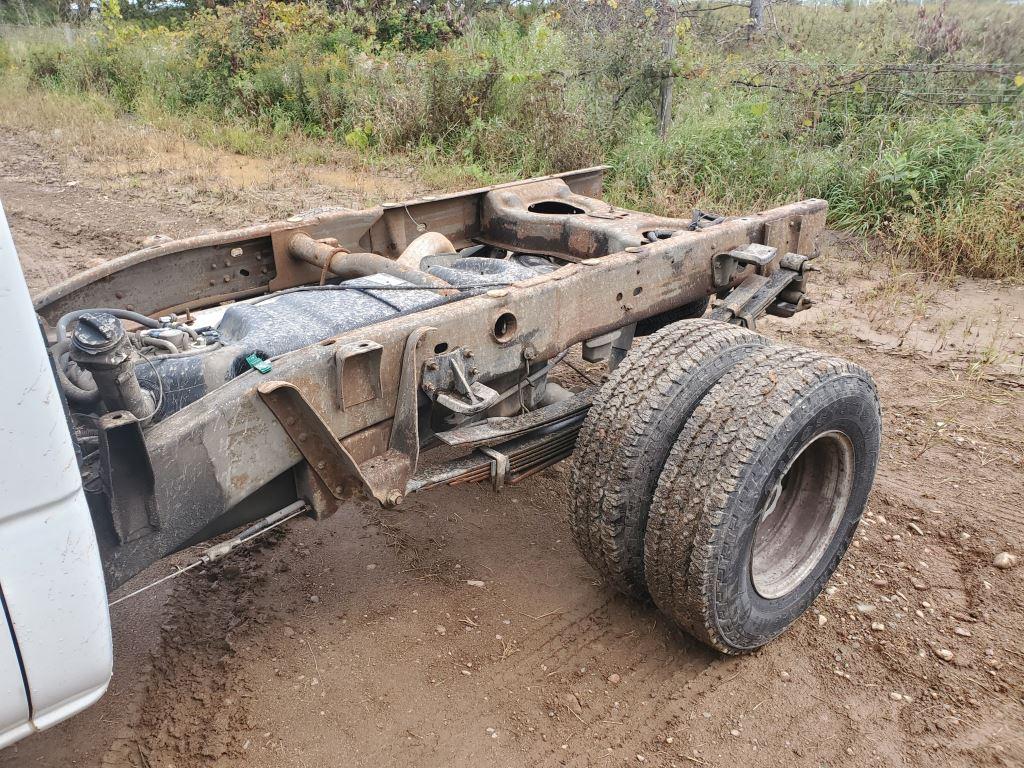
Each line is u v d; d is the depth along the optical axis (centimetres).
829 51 1198
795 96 966
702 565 271
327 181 1053
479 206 498
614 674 304
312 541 379
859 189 834
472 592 347
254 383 249
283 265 403
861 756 270
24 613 175
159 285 366
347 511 401
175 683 297
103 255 757
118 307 355
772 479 277
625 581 313
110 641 194
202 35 1574
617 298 353
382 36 1545
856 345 579
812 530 325
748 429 270
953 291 680
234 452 249
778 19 1484
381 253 455
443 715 285
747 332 320
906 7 1356
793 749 273
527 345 318
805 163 873
